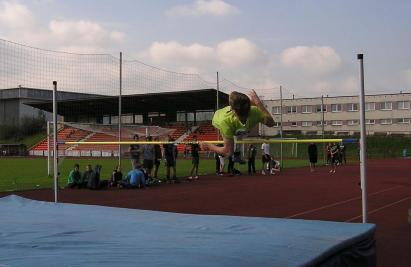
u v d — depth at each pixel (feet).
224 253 11.62
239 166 98.99
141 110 171.22
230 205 38.86
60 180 64.39
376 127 214.90
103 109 167.32
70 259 11.08
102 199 43.47
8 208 22.12
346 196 44.06
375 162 123.95
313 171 84.94
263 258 11.18
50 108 167.02
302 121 229.45
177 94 134.41
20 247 12.70
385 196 43.96
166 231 15.37
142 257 11.21
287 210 35.29
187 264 10.50
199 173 77.71
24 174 75.51
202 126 154.20
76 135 153.28
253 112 21.45
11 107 213.05
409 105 208.03
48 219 18.48
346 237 13.91
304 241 13.29
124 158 127.75
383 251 21.38
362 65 22.61
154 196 45.80
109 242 13.33
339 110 223.10
